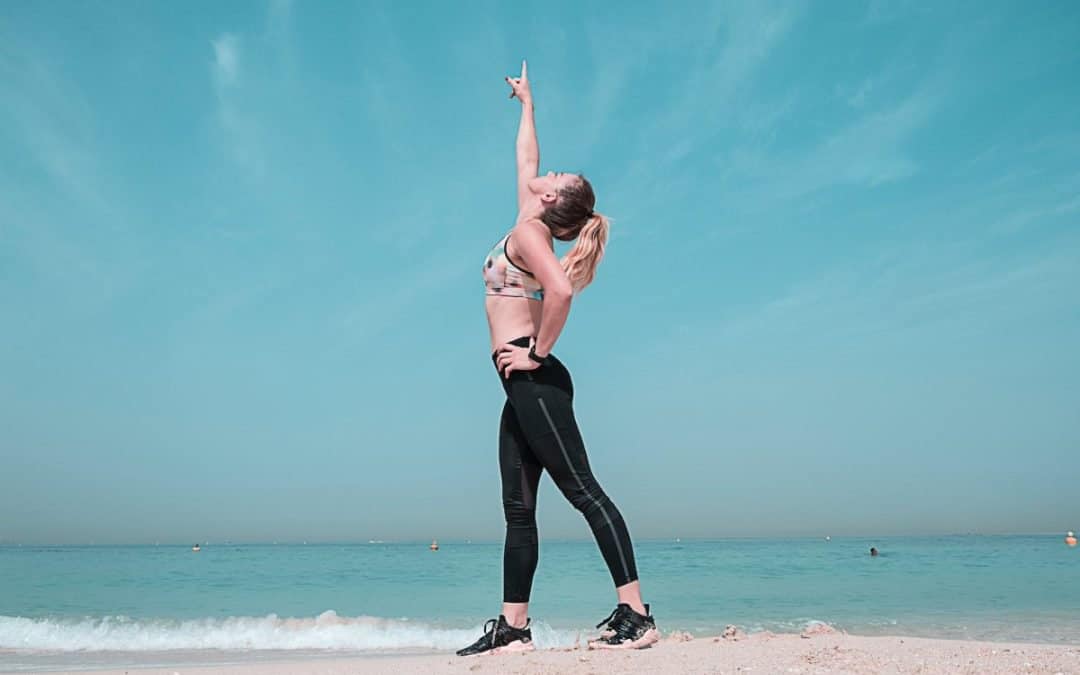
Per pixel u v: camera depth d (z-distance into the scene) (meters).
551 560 28.70
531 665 2.95
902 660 3.16
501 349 3.24
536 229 3.15
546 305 3.03
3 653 7.59
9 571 20.97
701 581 17.67
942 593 14.02
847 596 13.67
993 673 2.87
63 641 8.40
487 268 3.35
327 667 3.97
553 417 3.17
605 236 3.33
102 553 44.12
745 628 9.64
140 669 5.55
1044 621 9.89
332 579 18.33
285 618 10.54
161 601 12.84
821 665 3.00
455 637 8.88
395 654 7.53
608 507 3.24
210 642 8.43
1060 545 59.38
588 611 11.39
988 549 46.75
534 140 3.95
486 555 38.94
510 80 4.12
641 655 3.13
